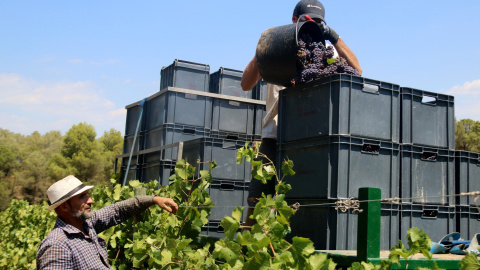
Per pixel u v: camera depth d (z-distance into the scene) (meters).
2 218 8.53
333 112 3.16
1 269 6.25
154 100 6.25
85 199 2.75
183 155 5.46
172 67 7.32
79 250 2.59
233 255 2.26
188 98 6.00
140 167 6.30
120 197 4.67
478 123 24.98
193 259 2.79
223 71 7.50
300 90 3.47
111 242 4.14
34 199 46.25
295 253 2.23
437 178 3.48
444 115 3.62
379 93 3.30
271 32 3.76
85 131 45.94
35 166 46.94
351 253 2.64
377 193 2.36
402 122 3.39
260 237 2.17
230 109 6.27
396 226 3.20
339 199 3.00
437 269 2.05
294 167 3.44
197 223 3.56
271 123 4.20
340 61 3.57
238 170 5.27
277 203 2.50
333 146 3.12
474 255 1.73
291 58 3.53
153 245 3.38
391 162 3.27
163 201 3.21
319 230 3.12
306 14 3.86
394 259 2.16
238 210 2.44
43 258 2.51
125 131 6.99
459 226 3.54
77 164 43.19
